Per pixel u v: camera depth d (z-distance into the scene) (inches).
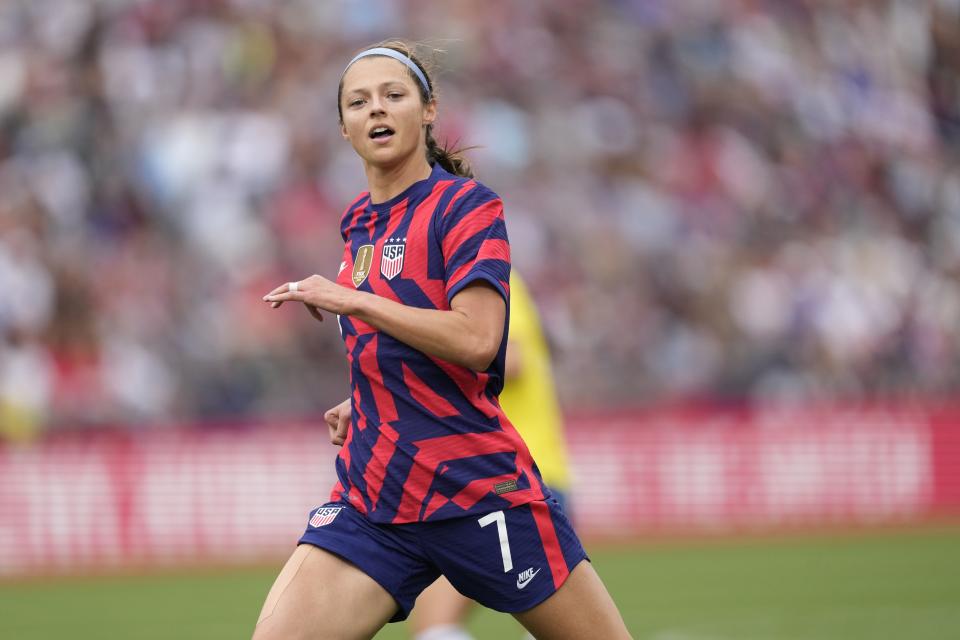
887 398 2536.9
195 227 2402.8
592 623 548.7
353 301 510.0
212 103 2635.3
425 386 535.2
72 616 1364.4
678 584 1536.7
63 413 2079.2
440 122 2711.6
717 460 2124.8
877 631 1187.9
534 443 815.1
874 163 3056.1
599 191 2746.1
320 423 1978.3
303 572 534.9
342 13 2866.6
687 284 2586.1
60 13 2684.5
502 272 527.8
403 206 550.6
